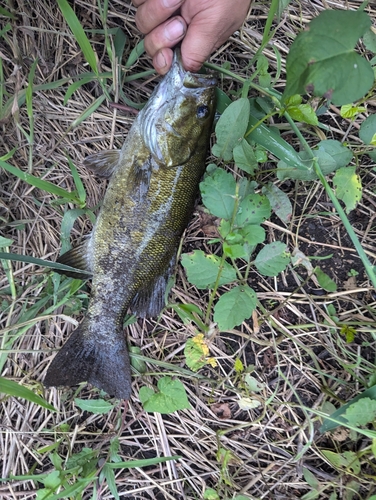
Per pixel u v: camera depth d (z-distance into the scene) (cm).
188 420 53
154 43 45
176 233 50
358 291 53
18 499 50
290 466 52
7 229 51
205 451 53
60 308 52
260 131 48
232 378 53
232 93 52
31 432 50
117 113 52
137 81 53
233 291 48
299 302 53
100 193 53
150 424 52
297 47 36
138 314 51
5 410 50
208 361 50
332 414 49
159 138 46
